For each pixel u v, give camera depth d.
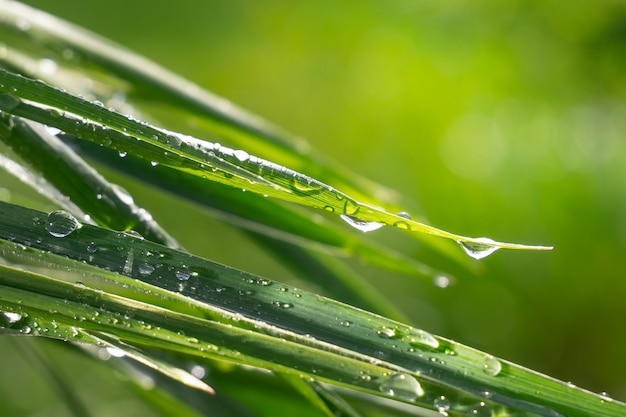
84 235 0.26
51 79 0.32
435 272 0.33
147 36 1.22
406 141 1.15
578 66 1.06
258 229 0.31
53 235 0.26
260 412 0.31
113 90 0.34
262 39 1.29
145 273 0.26
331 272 0.33
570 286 0.96
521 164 1.07
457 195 1.08
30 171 0.29
